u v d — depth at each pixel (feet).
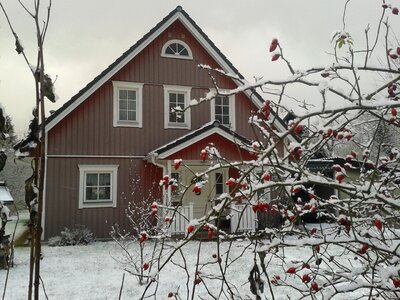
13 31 5.52
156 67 46.62
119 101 45.21
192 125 46.93
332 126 7.81
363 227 9.36
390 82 7.20
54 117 41.60
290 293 19.07
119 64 44.27
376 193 7.39
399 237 8.00
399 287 7.27
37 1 5.55
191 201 44.68
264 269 7.42
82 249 35.91
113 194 43.29
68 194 41.86
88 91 43.06
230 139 40.47
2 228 6.38
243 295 18.51
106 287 22.52
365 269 8.21
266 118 7.89
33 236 5.50
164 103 46.47
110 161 43.68
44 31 5.61
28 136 5.54
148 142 45.29
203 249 29.66
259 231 8.48
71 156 42.45
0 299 20.18
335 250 24.16
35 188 5.47
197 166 45.24
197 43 48.52
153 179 44.75
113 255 32.22
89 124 43.50
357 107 6.66
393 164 9.90
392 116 7.49
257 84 7.18
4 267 26.81
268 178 7.46
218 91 7.43
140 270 23.27
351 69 7.13
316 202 8.26
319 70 7.23
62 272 26.50
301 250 25.91
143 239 8.06
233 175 44.14
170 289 21.30
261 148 8.22
